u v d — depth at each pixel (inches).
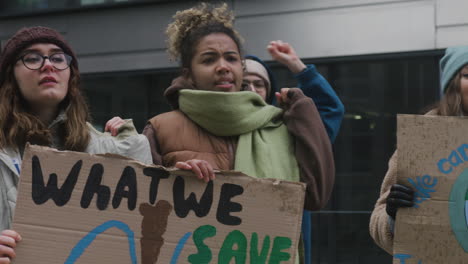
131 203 88.6
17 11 356.8
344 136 296.2
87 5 343.9
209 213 89.4
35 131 96.7
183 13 114.8
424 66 289.6
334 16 301.3
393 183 113.3
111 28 340.5
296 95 108.9
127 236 88.1
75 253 86.8
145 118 334.0
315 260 292.0
